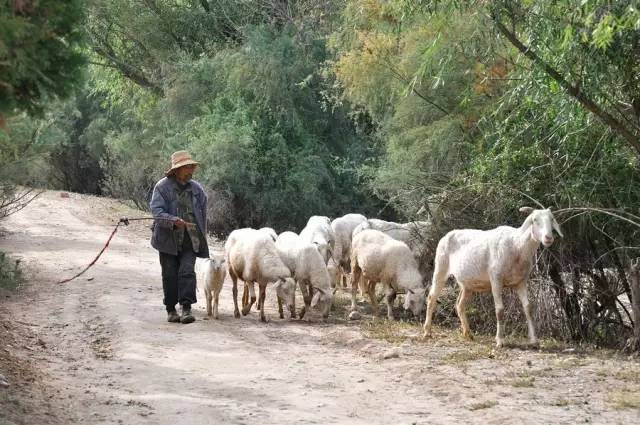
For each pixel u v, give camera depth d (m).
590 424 7.14
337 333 11.52
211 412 7.31
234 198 31.23
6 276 14.20
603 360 9.96
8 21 5.27
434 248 13.34
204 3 34.44
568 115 10.21
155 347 10.07
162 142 34.09
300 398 7.98
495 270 10.59
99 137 45.50
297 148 31.27
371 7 17.44
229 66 30.61
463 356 10.01
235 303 12.74
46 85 6.02
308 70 30.72
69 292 14.07
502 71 14.02
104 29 34.53
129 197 37.81
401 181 16.83
